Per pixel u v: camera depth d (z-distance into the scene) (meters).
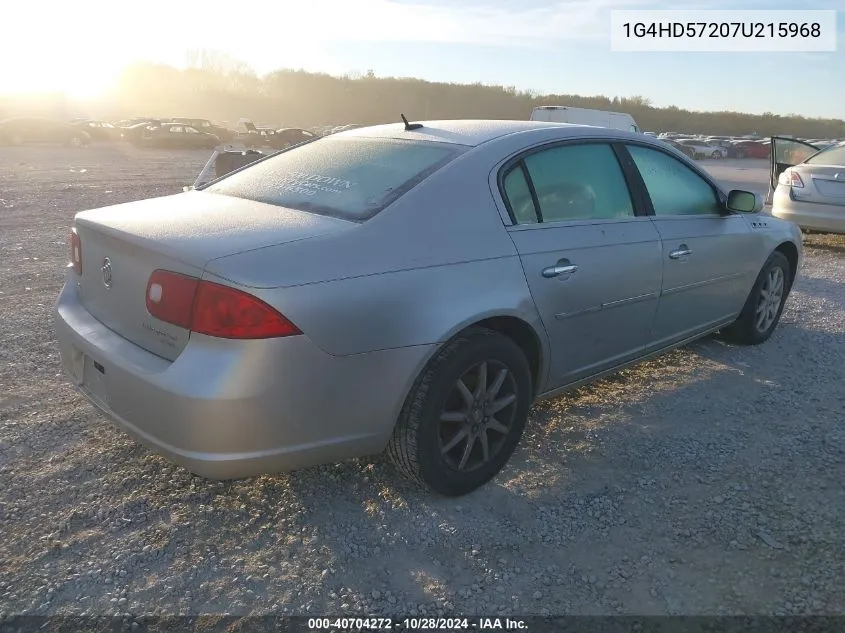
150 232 2.63
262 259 2.43
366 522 2.84
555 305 3.22
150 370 2.50
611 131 3.84
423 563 2.61
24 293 5.97
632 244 3.63
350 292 2.53
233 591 2.44
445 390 2.80
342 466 3.24
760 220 4.89
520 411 3.17
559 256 3.23
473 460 3.06
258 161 3.79
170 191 14.94
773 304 5.13
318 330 2.45
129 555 2.59
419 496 3.03
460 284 2.82
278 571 2.54
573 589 2.49
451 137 3.34
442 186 2.96
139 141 34.53
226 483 3.07
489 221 3.03
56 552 2.59
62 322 3.04
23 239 8.62
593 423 3.78
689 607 2.41
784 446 3.54
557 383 3.45
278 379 2.40
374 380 2.62
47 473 3.09
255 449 2.45
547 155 3.41
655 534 2.81
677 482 3.20
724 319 4.66
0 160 23.89
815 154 9.54
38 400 3.83
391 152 3.29
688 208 4.22
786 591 2.48
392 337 2.63
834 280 7.41
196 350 2.39
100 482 3.04
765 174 28.47
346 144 3.56
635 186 3.82
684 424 3.79
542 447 3.50
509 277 3.00
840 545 2.73
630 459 3.39
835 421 3.85
